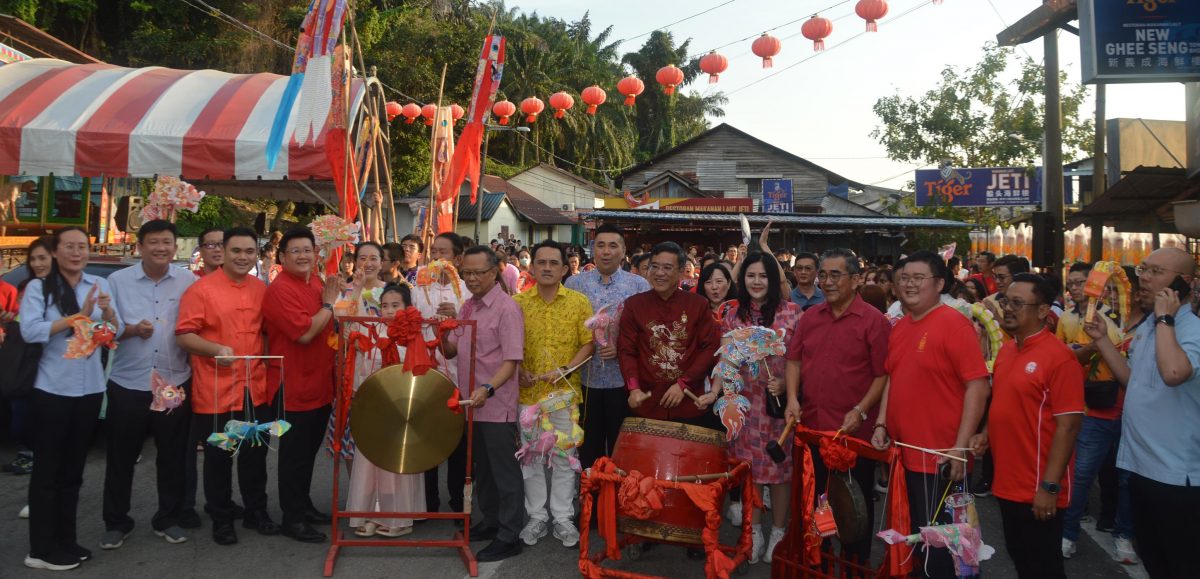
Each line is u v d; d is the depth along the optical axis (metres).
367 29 28.30
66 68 11.65
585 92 13.10
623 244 5.60
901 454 3.81
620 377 5.30
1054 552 3.58
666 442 4.27
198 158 10.02
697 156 38.47
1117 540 4.94
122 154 9.97
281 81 11.83
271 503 5.75
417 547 4.95
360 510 5.08
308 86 7.38
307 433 4.95
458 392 4.67
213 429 4.80
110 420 4.76
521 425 4.83
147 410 4.82
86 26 24.52
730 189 38.25
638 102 53.69
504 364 4.72
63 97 10.53
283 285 4.80
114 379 4.76
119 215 12.34
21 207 12.24
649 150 53.84
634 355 4.92
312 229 5.16
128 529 4.88
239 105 10.70
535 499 5.08
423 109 16.17
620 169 46.97
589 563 4.32
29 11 21.45
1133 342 3.78
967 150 24.45
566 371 4.94
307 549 4.86
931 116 24.39
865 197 42.38
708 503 4.08
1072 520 4.95
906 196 30.81
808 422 4.51
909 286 3.83
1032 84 23.48
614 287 5.59
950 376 3.72
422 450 4.64
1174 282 3.62
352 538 5.05
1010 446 3.60
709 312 4.92
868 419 4.39
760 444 4.84
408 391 4.62
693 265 10.27
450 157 10.37
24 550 4.74
